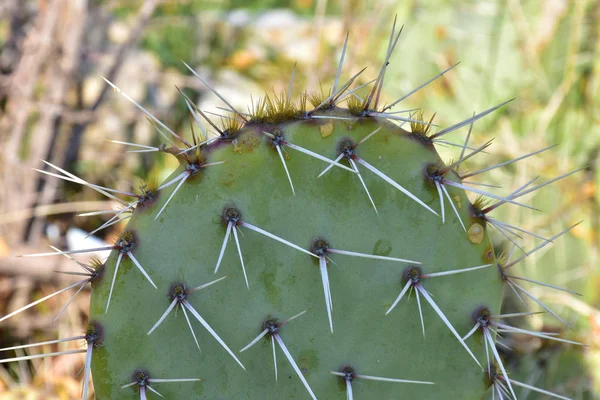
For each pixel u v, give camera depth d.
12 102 1.05
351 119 0.67
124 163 1.11
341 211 0.67
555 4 0.90
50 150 1.03
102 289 0.66
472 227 0.68
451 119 0.93
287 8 1.44
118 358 0.66
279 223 0.67
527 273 0.86
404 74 0.95
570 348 0.83
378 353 0.68
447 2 0.93
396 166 0.68
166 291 0.66
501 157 0.90
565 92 0.90
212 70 1.24
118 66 1.08
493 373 0.69
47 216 1.02
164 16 1.25
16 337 0.94
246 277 0.67
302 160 0.67
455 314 0.68
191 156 0.67
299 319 0.67
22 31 1.12
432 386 0.68
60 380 0.90
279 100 0.68
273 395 0.67
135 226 0.66
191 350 0.67
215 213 0.67
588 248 0.87
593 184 0.88
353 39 1.07
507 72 0.91
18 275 0.95
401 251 0.68
